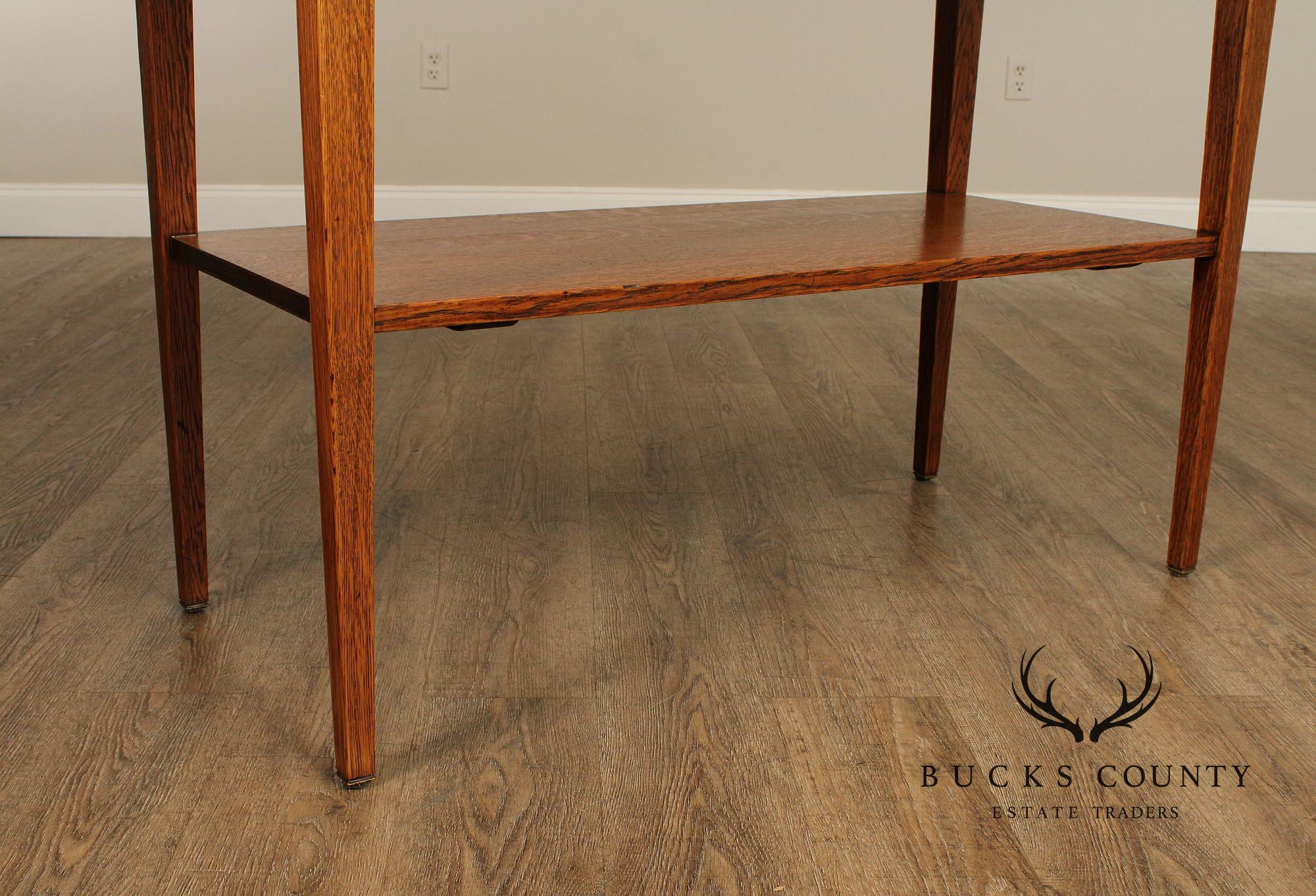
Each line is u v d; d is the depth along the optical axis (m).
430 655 1.01
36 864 0.74
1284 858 0.77
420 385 1.85
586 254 0.94
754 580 1.17
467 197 3.06
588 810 0.81
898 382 1.89
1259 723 0.92
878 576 1.18
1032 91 3.06
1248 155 1.04
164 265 0.97
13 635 1.03
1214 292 1.08
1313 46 3.01
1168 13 3.01
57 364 1.90
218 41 2.88
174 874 0.74
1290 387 1.87
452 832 0.78
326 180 0.67
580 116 3.04
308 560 1.20
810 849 0.77
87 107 2.92
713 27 2.99
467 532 1.28
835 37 3.02
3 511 1.30
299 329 2.17
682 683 0.98
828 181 3.13
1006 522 1.32
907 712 0.93
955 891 0.73
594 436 1.61
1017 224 1.14
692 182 3.12
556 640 1.04
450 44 2.95
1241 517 1.33
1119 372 1.97
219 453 1.50
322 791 0.82
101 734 0.89
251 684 0.96
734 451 1.55
